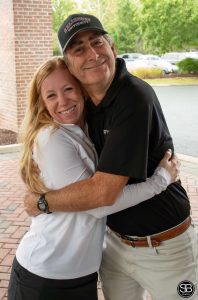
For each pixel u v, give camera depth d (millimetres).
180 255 1906
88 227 1840
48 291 1823
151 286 1977
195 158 8070
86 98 1912
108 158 1695
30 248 1854
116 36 44281
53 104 1846
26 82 9828
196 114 14078
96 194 1715
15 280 1898
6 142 9406
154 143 1788
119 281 2135
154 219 1866
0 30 10109
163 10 34125
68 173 1764
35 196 1820
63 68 1873
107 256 2131
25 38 9555
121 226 1934
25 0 9336
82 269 1861
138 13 36531
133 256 1964
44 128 1797
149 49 37906
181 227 1905
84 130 1965
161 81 26406
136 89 1706
